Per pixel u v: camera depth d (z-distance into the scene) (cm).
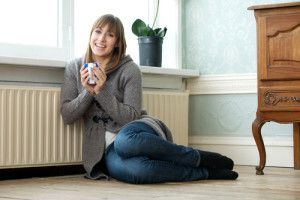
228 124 397
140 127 281
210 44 406
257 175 316
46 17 335
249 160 387
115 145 279
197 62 411
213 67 404
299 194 234
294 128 357
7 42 313
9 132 292
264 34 316
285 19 311
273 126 378
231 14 397
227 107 397
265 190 247
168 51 415
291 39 310
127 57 311
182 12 416
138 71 308
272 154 376
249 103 389
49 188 258
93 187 261
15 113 295
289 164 370
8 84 300
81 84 309
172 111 384
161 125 304
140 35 377
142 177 268
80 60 312
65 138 316
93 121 305
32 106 301
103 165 305
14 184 275
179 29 413
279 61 313
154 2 411
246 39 391
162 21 417
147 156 272
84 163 302
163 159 272
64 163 317
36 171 323
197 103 411
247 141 387
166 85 392
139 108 301
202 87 406
